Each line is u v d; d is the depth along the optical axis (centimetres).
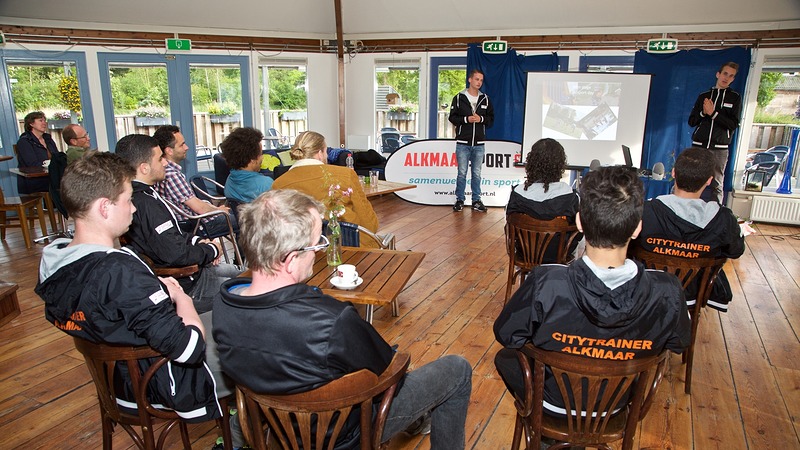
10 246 464
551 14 635
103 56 628
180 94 683
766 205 554
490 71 667
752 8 562
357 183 278
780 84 584
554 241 282
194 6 640
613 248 126
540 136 590
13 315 309
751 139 611
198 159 715
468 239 484
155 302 135
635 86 560
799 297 353
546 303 128
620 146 575
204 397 150
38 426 210
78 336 140
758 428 212
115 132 655
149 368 143
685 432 209
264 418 141
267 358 113
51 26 594
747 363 264
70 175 135
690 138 606
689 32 605
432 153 619
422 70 727
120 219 141
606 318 122
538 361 138
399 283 197
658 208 212
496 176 619
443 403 164
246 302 113
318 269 215
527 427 154
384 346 125
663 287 126
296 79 754
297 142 278
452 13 669
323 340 110
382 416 128
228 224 329
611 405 139
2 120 581
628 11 605
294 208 118
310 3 688
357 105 776
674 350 135
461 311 322
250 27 700
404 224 540
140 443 153
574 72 569
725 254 211
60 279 133
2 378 245
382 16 701
